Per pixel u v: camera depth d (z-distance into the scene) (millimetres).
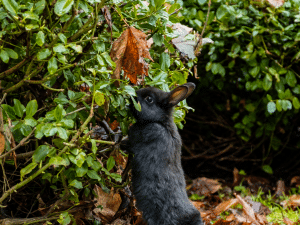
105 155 2916
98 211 3371
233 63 5039
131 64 2494
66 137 2096
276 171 5957
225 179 5840
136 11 2561
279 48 5008
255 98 5395
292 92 5324
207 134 6062
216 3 5082
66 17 2277
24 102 2877
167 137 3064
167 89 2939
